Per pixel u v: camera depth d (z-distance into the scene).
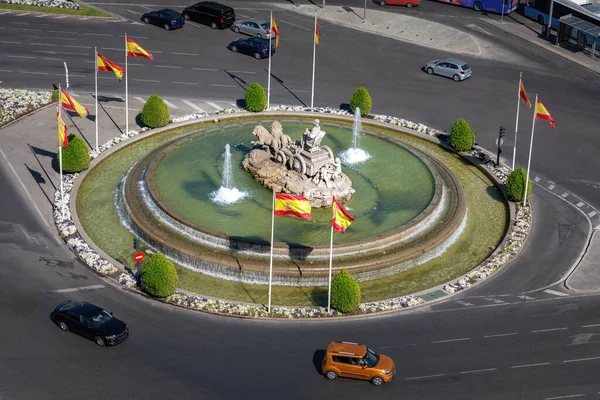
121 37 117.56
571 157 90.81
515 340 62.72
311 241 71.25
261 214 75.50
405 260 71.12
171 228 73.75
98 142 90.25
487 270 70.81
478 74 110.62
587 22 118.62
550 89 106.94
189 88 103.62
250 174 81.69
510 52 117.56
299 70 110.12
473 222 79.50
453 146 91.25
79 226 75.19
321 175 77.12
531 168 88.38
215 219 74.12
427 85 107.12
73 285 67.19
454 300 67.31
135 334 61.81
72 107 79.94
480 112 100.25
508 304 66.94
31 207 78.12
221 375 58.06
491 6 130.50
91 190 82.00
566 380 58.72
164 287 65.00
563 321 65.00
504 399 56.72
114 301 65.44
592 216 80.19
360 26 125.31
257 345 61.22
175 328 62.66
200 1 132.88
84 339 61.19
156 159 83.31
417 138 94.75
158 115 92.56
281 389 57.03
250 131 91.50
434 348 61.53
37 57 109.88
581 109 101.75
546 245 75.25
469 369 59.50
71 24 121.25
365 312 65.19
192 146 87.31
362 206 77.69
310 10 130.75
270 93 103.44
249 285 69.00
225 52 114.44
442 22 127.06
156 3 131.62
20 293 65.88
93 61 109.56
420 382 58.09
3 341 60.62
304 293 68.25
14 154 87.25
